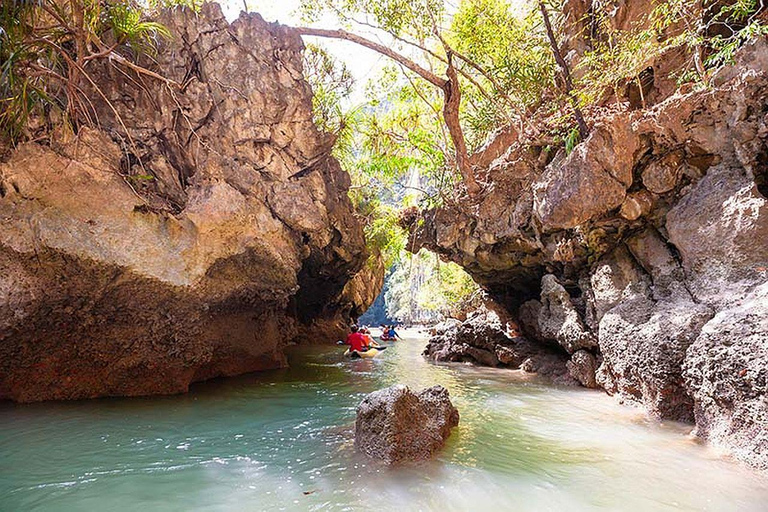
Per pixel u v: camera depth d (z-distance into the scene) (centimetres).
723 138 552
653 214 622
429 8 794
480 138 1031
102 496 306
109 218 548
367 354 1144
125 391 615
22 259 494
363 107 1071
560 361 873
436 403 457
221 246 630
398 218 1195
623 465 368
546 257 829
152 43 683
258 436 449
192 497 306
